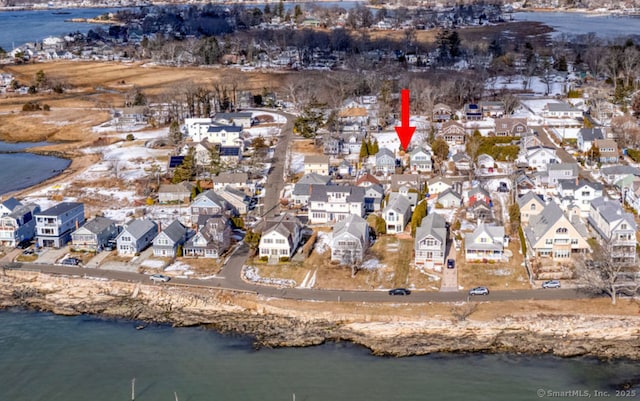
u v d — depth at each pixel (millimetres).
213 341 88812
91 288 101375
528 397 75438
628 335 85562
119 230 119062
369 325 89500
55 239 113688
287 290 97750
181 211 129125
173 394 78062
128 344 88688
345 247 104375
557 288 95062
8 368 84000
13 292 101938
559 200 121750
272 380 80125
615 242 101938
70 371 83062
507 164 147500
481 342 85688
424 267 102750
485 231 104188
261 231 111625
